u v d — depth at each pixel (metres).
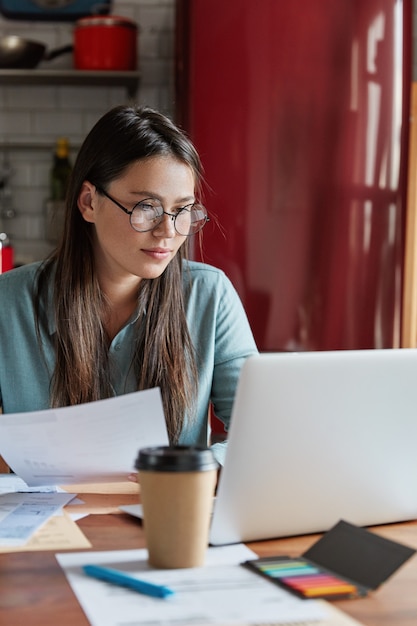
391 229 3.39
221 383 1.94
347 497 1.30
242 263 3.34
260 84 3.30
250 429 1.19
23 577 1.09
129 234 1.67
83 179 1.74
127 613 0.98
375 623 0.98
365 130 3.34
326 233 3.35
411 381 1.29
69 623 0.96
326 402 1.23
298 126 3.31
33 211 4.40
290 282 3.35
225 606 1.00
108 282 1.83
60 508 1.39
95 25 4.00
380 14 3.33
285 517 1.26
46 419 1.33
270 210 3.33
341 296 3.38
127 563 1.14
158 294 1.83
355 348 3.38
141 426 1.35
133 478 1.45
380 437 1.29
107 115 1.72
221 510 1.21
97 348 1.81
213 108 3.31
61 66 4.32
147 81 4.37
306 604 1.02
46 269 1.88
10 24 4.32
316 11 3.29
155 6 4.34
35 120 4.36
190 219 1.72
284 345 3.36
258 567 1.13
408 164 3.43
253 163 3.31
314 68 3.30
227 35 3.29
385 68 3.35
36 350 1.87
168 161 1.66
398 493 1.34
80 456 1.38
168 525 1.11
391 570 1.08
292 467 1.23
